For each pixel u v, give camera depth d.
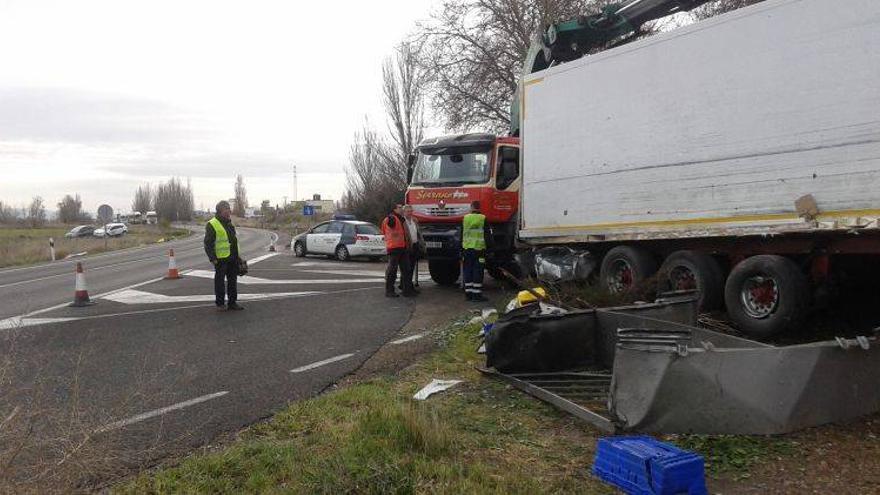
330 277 15.63
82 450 3.78
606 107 8.95
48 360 6.95
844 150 6.18
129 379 6.16
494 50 22.16
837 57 6.25
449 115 23.47
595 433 4.71
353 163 35.22
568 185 9.68
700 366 4.47
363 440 4.21
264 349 7.49
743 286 7.20
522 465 4.14
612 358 6.14
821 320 7.85
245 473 3.87
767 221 6.86
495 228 12.34
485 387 5.86
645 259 8.73
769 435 4.49
